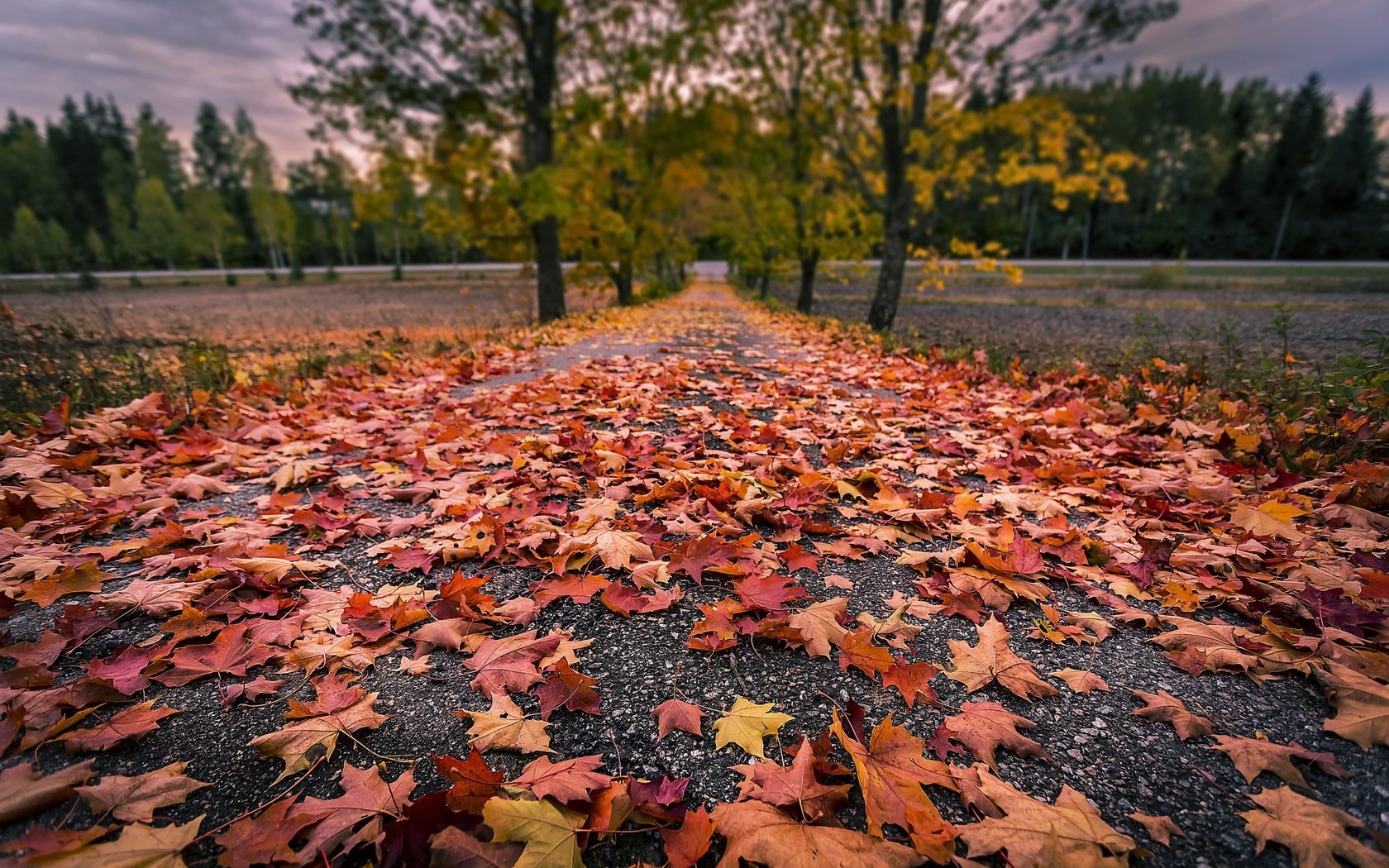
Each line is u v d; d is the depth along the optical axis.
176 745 1.42
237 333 10.91
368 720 1.47
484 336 8.88
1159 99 63.09
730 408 4.67
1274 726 1.53
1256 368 6.46
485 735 1.42
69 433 3.51
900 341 8.52
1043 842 1.13
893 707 1.58
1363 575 1.99
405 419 4.40
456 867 1.04
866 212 14.79
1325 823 1.20
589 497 2.86
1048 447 3.79
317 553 2.37
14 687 1.49
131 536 2.51
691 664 1.75
